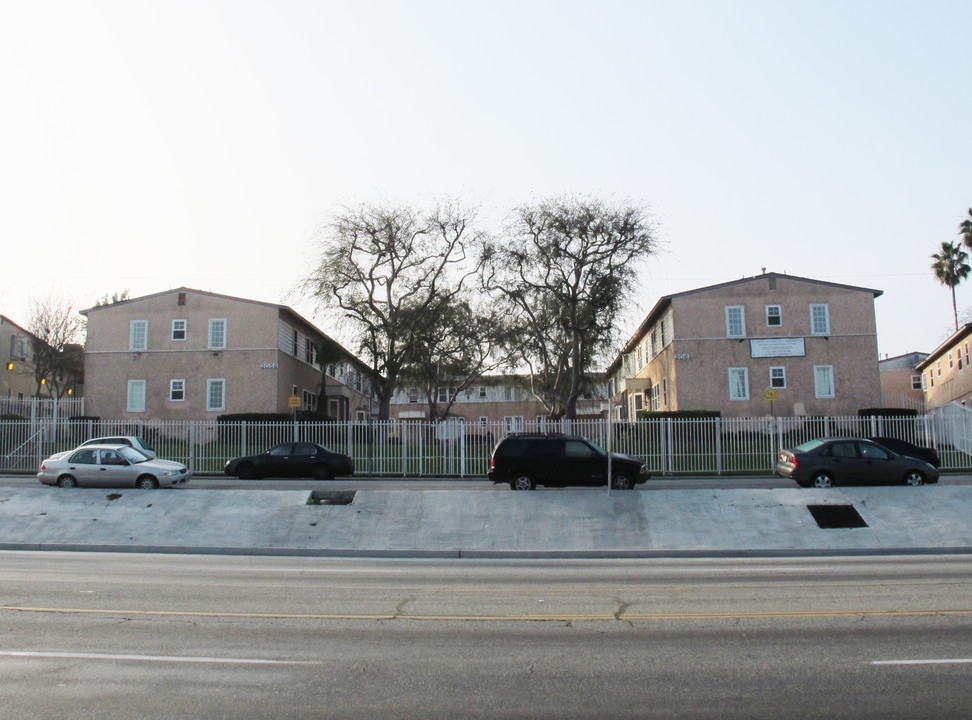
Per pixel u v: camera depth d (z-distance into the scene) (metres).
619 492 20.44
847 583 12.68
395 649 8.51
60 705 6.60
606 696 6.82
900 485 23.44
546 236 45.50
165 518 19.30
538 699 6.75
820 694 6.81
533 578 13.61
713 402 46.44
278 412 48.19
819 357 46.34
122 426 35.31
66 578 13.53
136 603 11.18
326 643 8.78
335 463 31.70
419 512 19.22
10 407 41.78
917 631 9.12
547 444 23.17
